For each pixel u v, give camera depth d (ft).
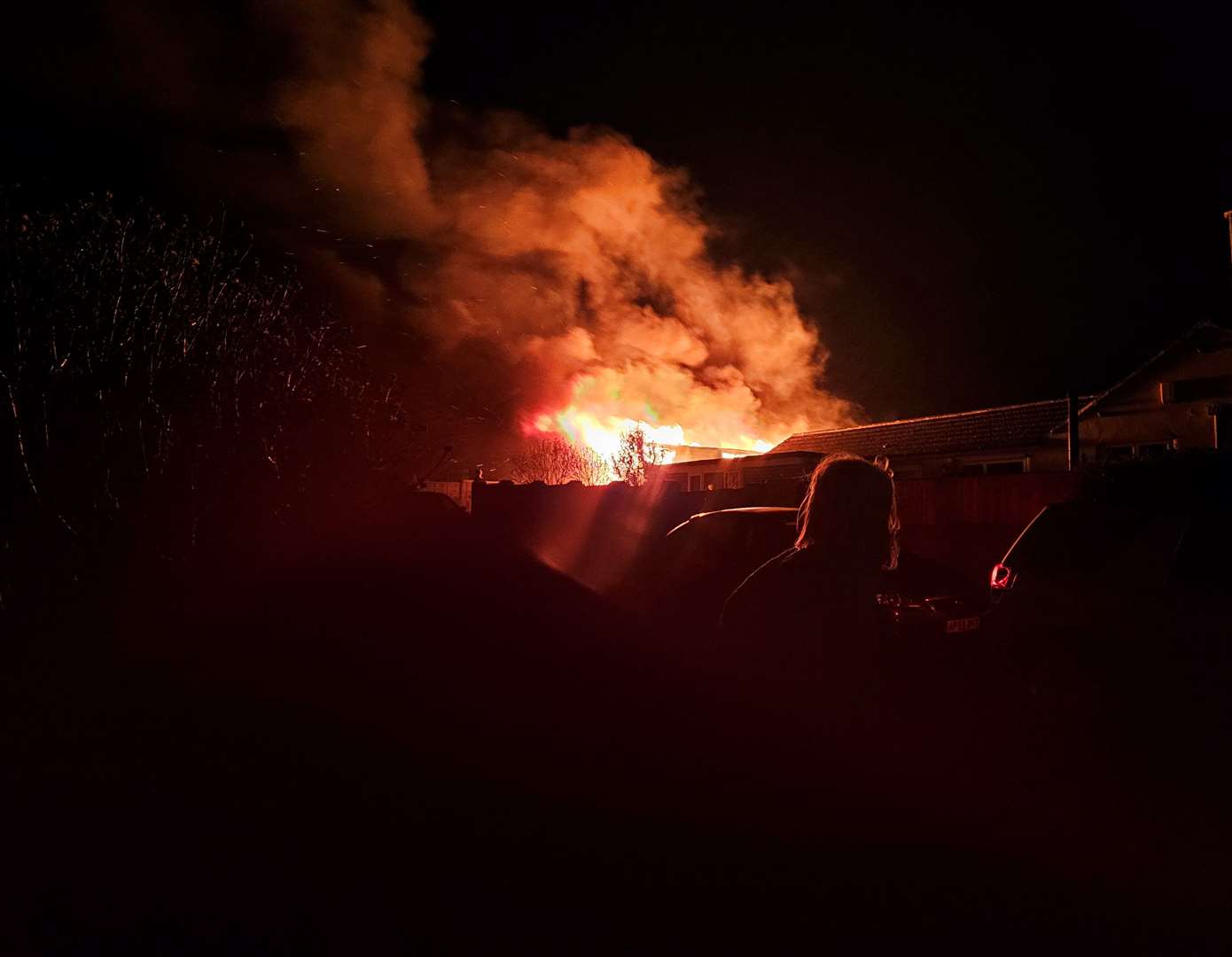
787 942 9.77
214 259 21.88
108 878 11.24
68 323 19.26
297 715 18.07
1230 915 10.39
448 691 20.58
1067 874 11.51
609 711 19.53
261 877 11.34
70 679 17.83
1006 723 18.76
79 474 19.03
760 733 15.79
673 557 30.09
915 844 12.46
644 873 11.54
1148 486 27.89
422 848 12.33
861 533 8.56
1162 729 18.37
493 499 59.98
